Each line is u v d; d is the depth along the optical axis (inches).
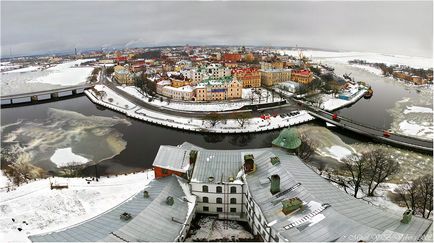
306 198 2613.2
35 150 6250.0
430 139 6589.6
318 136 6574.8
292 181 2856.8
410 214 2245.3
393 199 3927.2
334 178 4530.0
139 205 2847.0
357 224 2188.7
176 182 3304.6
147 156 5871.1
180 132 7224.4
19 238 3230.8
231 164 3452.3
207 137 6924.2
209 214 3405.5
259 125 7342.5
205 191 3314.5
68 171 5231.3
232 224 3257.9
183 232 2780.5
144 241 2400.3
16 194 4072.3
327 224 2274.9
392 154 5787.4
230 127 7229.3
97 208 3757.4
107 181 4434.1
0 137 7057.1
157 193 3021.7
